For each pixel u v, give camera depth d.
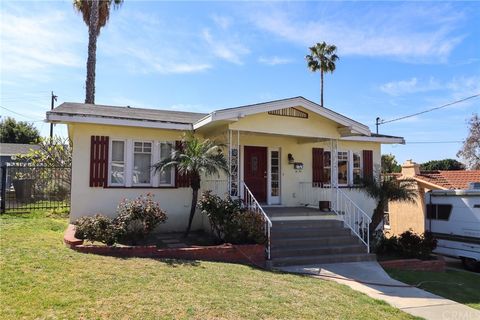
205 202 10.27
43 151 18.08
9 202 15.55
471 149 30.55
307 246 10.41
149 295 5.80
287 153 14.82
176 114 14.02
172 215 12.34
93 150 11.52
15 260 7.02
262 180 14.44
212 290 6.37
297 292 6.84
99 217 9.27
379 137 15.98
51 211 14.16
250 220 9.76
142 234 9.42
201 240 10.70
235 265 8.70
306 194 14.89
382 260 10.62
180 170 10.95
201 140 12.76
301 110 12.20
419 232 15.85
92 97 21.52
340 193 12.96
